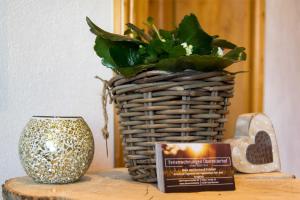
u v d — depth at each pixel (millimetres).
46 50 1218
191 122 849
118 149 1306
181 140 853
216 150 844
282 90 1713
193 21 867
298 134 1769
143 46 877
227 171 839
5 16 1163
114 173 1060
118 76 885
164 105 844
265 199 752
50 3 1225
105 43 889
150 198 749
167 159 813
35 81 1202
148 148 875
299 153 1771
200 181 819
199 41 877
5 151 1158
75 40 1258
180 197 758
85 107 1271
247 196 775
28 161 867
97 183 904
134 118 879
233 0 1661
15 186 857
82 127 901
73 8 1257
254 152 1081
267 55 1673
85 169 912
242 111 1663
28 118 1189
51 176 865
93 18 1285
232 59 834
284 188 868
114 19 1318
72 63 1253
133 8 1371
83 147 885
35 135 863
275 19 1694
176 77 831
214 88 851
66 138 865
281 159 1706
